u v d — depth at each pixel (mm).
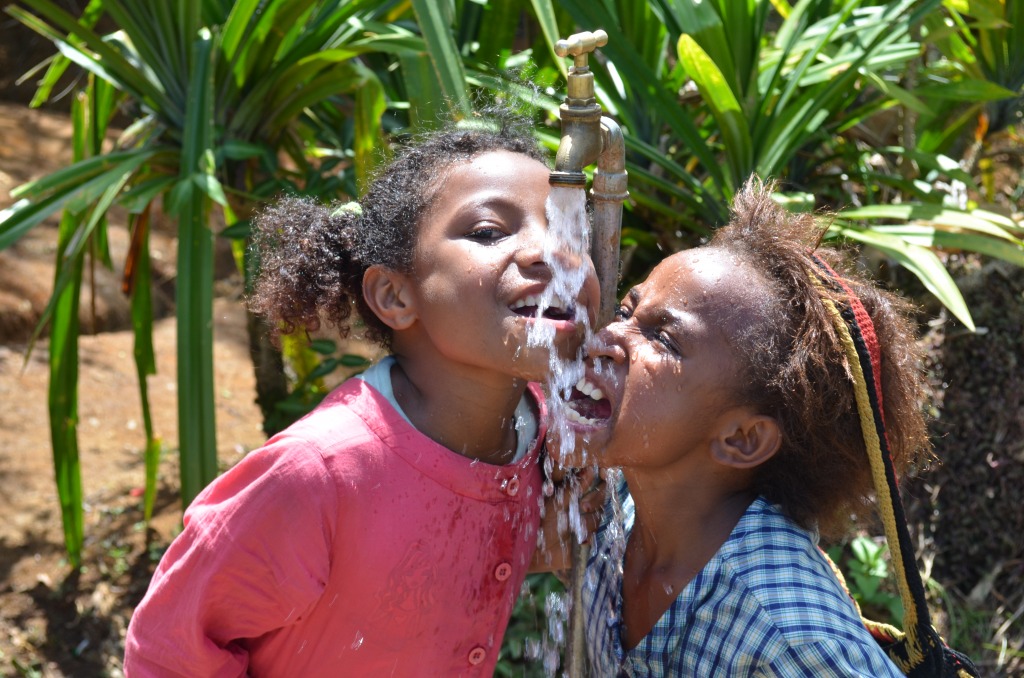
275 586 1330
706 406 1311
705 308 1308
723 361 1297
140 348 2973
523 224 1310
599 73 2717
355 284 1503
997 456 2781
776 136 2398
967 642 2654
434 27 2055
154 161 2734
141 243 2891
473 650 1461
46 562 3143
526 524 1478
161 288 5086
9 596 3016
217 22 2844
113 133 5789
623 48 2408
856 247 1763
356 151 2406
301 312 1519
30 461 3582
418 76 2287
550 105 2270
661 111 2436
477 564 1416
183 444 2299
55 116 6137
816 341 1293
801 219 1481
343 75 2594
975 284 2812
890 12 2453
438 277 1312
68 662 2873
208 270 2307
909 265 2156
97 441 3762
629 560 1488
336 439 1328
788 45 2504
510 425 1468
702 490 1377
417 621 1395
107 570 3119
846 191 3045
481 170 1337
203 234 2316
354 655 1398
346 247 1487
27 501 3385
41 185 2441
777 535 1319
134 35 2588
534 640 2551
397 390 1415
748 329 1296
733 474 1379
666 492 1385
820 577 1292
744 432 1331
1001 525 2797
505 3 2814
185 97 2654
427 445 1355
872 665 1215
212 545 1334
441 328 1314
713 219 2480
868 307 1411
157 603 1378
